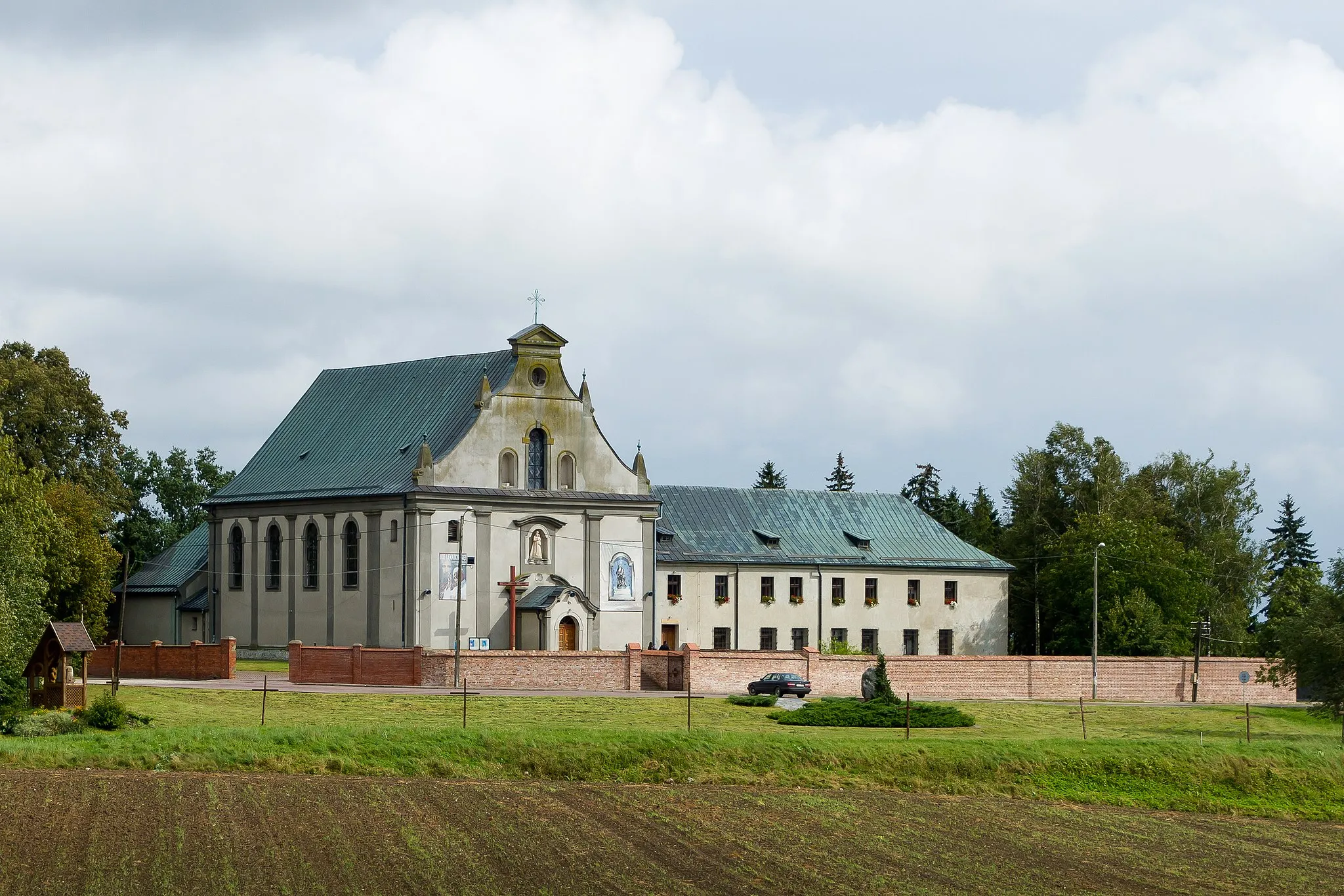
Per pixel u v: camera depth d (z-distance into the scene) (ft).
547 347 384.68
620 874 153.89
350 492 376.27
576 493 383.65
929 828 182.60
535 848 161.38
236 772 191.93
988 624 455.63
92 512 370.32
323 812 170.60
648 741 212.43
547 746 207.51
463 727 225.76
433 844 160.45
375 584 369.71
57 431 394.32
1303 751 229.25
